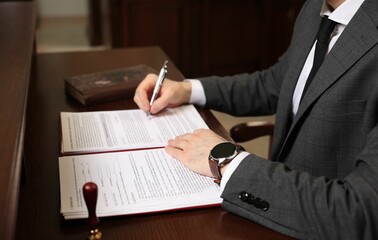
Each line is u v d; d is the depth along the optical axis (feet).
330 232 2.52
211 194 2.88
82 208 2.67
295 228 2.60
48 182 3.03
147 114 4.02
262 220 2.67
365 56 3.16
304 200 2.60
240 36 11.39
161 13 10.98
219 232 2.62
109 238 2.52
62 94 4.60
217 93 4.47
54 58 5.79
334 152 3.38
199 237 2.57
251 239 2.57
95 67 5.49
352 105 3.23
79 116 4.00
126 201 2.77
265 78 4.73
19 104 2.83
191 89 4.35
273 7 11.11
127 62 5.68
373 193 2.47
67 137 3.57
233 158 2.91
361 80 3.18
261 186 2.73
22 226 2.61
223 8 11.10
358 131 3.26
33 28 4.91
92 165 3.14
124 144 3.46
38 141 3.60
